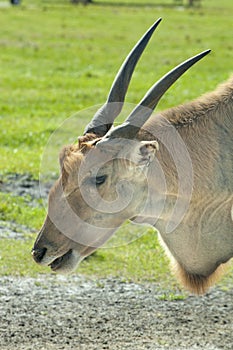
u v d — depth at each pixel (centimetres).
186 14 14238
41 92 6831
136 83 7119
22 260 3091
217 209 2139
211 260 2214
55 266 2003
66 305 2702
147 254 3195
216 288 2880
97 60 8838
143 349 2342
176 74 1978
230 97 2147
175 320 2597
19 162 4406
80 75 7831
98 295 2802
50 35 10856
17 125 5406
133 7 16612
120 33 11225
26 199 3847
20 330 2480
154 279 2956
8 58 8750
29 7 15488
